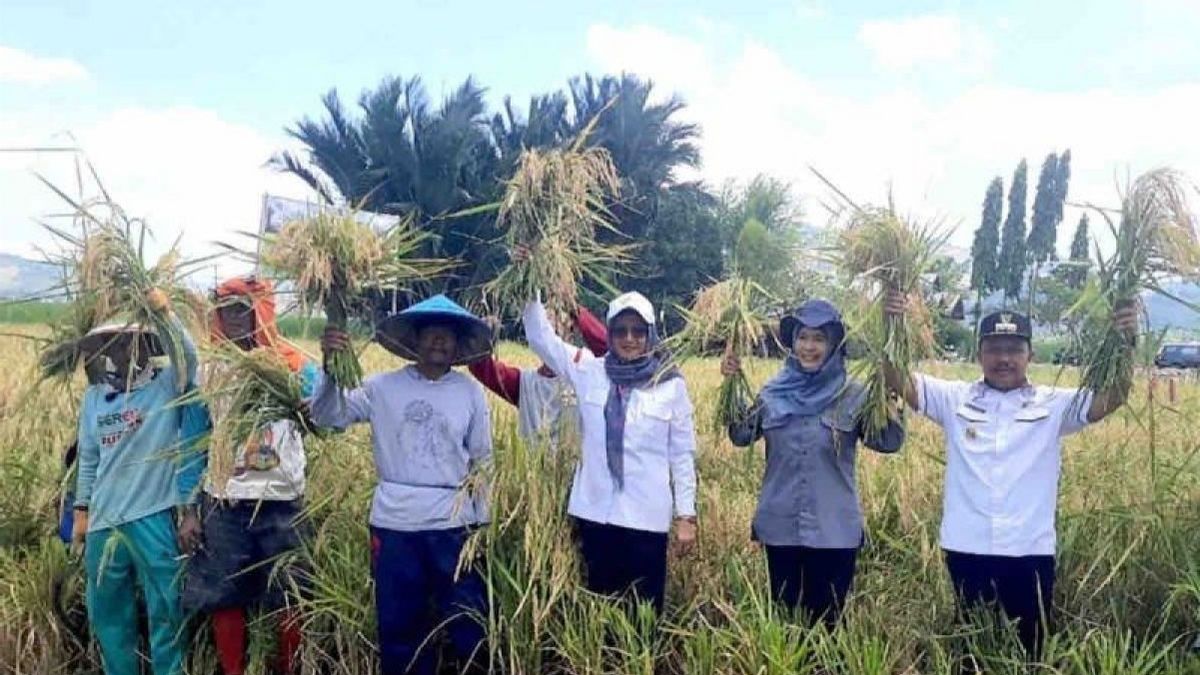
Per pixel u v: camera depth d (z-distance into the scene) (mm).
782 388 5184
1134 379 4836
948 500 5023
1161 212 4484
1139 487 5789
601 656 4828
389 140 29391
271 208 4918
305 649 5125
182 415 5156
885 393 4914
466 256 5723
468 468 5152
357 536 5543
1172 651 4879
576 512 5180
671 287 24656
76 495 5355
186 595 5043
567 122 32625
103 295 4910
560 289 5055
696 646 4840
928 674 4828
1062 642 4836
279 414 4953
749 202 10992
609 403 5156
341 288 4734
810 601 5125
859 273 4895
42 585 5410
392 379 5105
